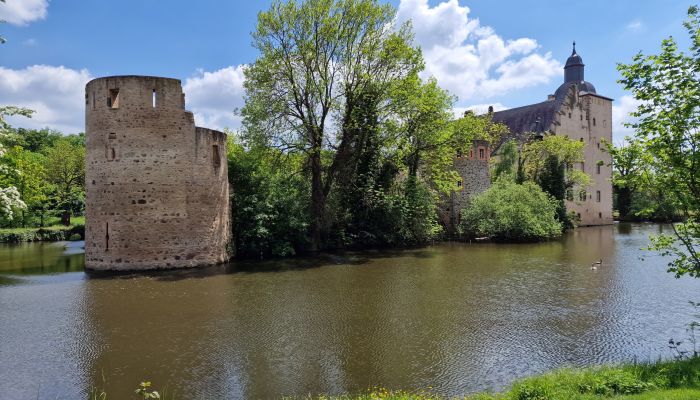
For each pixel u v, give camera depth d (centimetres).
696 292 1806
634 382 791
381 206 3594
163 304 1662
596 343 1213
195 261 2448
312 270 2427
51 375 1021
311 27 3086
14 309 1589
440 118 3659
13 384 973
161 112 2333
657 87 981
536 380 850
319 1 3055
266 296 1792
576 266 2489
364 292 1864
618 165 1076
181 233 2394
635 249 3225
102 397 911
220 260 2631
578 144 4994
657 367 870
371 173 3631
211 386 956
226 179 2728
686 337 1254
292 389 941
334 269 2462
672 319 1427
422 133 3666
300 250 3253
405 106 3419
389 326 1382
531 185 4234
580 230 5106
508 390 891
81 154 5878
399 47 3272
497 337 1270
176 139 2370
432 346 1201
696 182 980
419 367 1057
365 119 3372
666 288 1886
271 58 3061
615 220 6925
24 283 2028
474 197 4212
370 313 1532
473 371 1030
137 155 2294
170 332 1330
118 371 1042
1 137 1478
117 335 1304
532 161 5091
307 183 3428
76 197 5441
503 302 1670
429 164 4006
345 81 3278
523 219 3850
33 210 4741
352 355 1138
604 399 734
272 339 1263
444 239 4125
